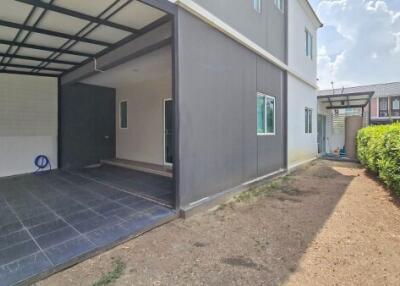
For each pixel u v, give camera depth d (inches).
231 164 203.5
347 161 429.7
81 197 181.9
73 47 204.5
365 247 117.6
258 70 248.7
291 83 334.0
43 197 182.9
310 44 412.5
